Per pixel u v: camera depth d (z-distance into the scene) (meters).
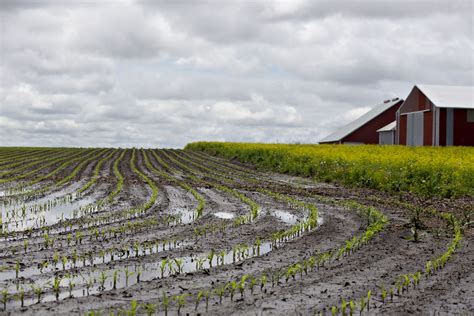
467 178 20.48
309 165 28.81
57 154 49.28
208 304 6.66
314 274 8.16
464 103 46.69
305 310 6.44
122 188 21.42
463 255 9.49
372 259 9.19
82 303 6.67
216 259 9.20
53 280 7.78
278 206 16.47
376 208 16.20
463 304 6.70
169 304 6.64
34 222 13.38
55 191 20.22
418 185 20.73
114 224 12.88
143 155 51.19
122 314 6.21
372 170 23.50
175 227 12.44
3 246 10.19
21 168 31.19
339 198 19.00
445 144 46.22
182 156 50.03
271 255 9.49
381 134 63.97
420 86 49.94
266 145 50.56
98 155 49.12
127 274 7.62
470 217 14.30
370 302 6.75
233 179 26.73
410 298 6.94
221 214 14.69
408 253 9.67
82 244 10.40
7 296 6.96
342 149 37.28
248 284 7.57
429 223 13.22
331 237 11.26
